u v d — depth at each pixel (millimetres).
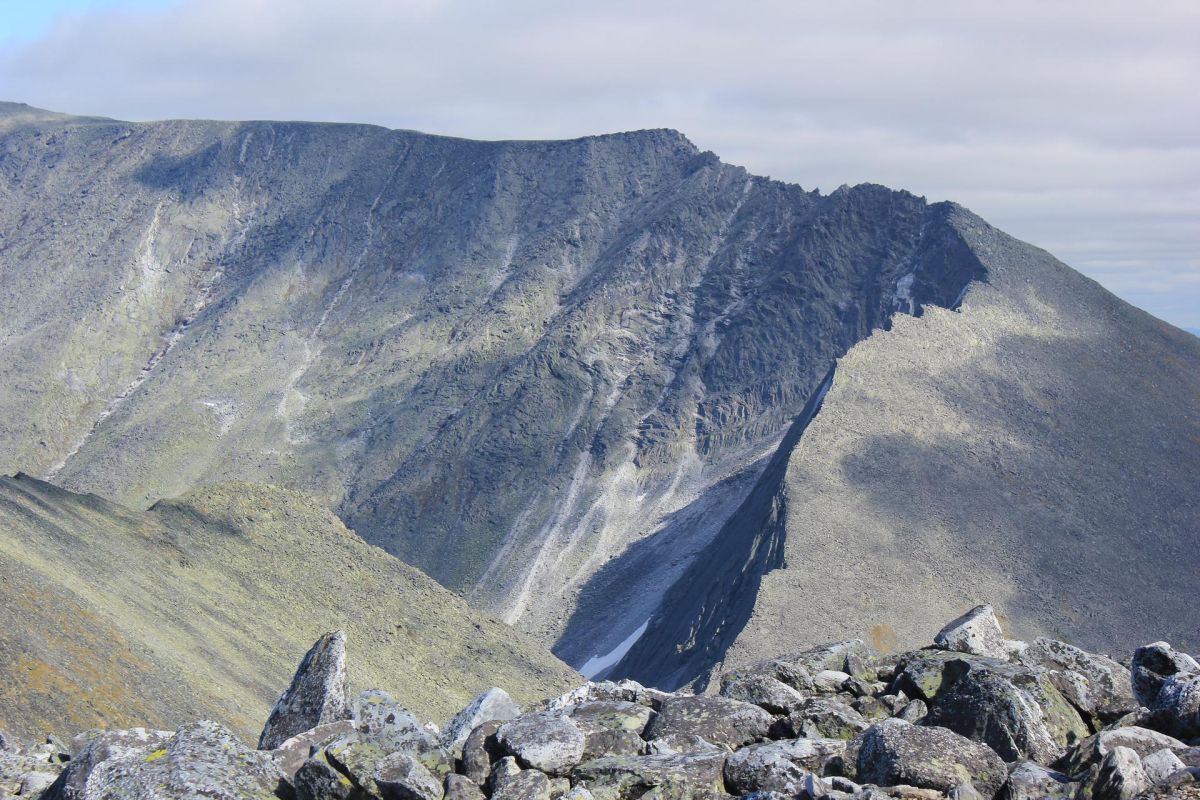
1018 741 13055
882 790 11906
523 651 110438
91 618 68062
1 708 52438
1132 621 163125
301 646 89875
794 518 166375
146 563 89188
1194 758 11695
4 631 59312
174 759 12789
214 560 97750
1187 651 159375
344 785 12742
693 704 14656
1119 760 11305
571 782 12883
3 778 15422
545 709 15375
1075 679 14375
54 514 87562
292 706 16250
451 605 112062
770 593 144875
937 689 15070
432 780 12797
